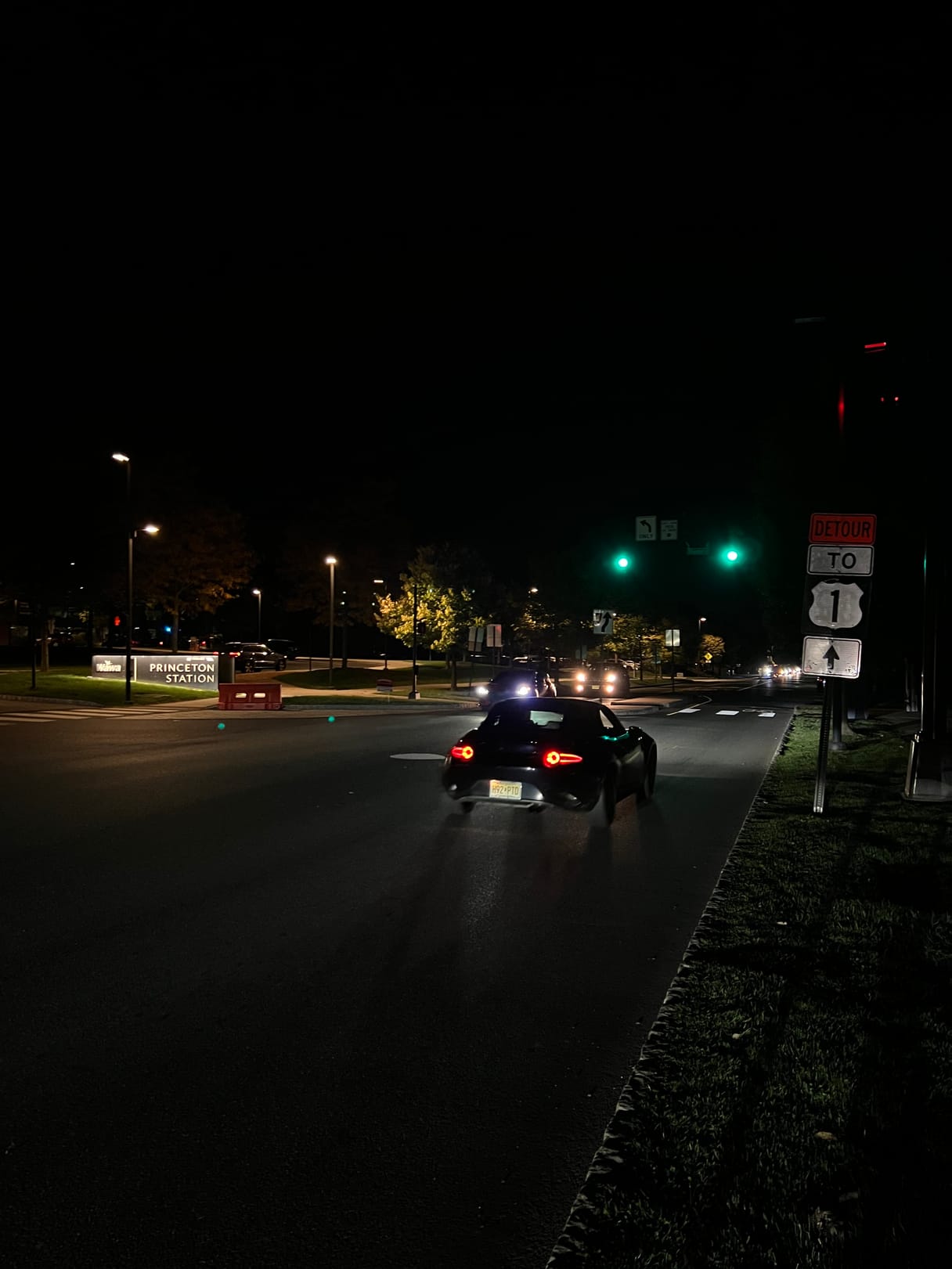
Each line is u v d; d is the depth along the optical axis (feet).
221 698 110.01
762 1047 14.06
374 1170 11.15
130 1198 10.51
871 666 86.17
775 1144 11.28
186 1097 12.96
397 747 61.00
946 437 42.14
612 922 21.94
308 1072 13.79
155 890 24.13
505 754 33.45
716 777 50.34
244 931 20.75
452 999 16.81
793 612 79.61
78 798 39.04
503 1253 9.61
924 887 24.22
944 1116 11.96
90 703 112.37
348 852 29.09
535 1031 15.38
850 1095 12.49
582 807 32.86
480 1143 11.80
